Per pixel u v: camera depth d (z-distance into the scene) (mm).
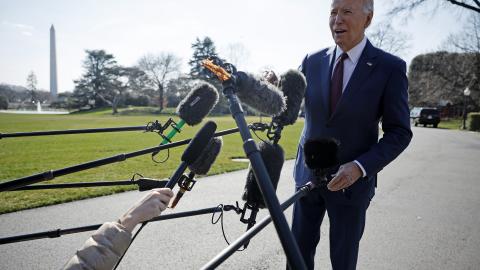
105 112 71938
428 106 54219
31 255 3854
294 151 13398
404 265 3949
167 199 1448
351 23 2256
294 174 2744
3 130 23219
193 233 4598
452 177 9242
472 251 4367
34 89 84500
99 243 1303
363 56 2344
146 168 8625
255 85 1383
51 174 1659
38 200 5676
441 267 3924
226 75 1273
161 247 4172
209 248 4188
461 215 5848
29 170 8336
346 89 2340
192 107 1855
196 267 3744
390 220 5488
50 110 79438
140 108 75312
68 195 5973
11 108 85375
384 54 2352
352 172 2031
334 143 1978
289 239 999
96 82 76750
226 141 15938
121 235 1331
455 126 41281
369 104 2303
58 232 2020
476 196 7199
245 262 3877
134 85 75562
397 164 11289
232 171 8727
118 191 6328
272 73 1912
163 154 11070
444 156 13609
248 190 1640
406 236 4824
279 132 1654
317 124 2496
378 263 3984
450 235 4898
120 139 17438
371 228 5102
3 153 11461
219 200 6105
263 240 4477
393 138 2189
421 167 10805
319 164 1972
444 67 44750
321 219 2721
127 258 3881
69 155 11078
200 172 1597
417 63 54688
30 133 2395
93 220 4945
